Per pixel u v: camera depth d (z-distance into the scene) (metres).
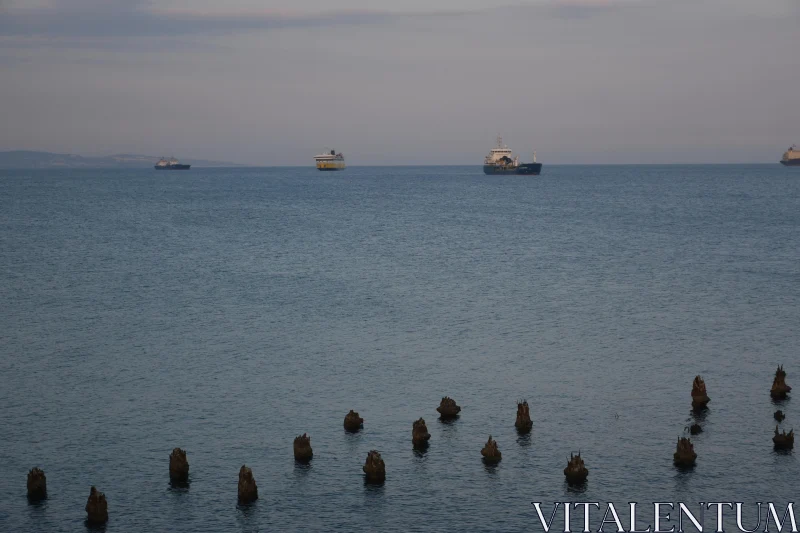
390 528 38.38
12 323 75.81
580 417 51.09
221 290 91.94
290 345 67.62
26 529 38.19
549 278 100.12
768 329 72.44
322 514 39.53
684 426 49.56
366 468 42.88
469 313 79.50
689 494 41.44
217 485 42.31
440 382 57.94
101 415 51.78
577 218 184.50
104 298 87.25
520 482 42.62
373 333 71.69
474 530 38.22
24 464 44.69
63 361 63.41
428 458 45.34
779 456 45.31
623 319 76.69
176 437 48.25
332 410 52.50
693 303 83.81
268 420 50.81
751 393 55.28
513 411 52.16
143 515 39.44
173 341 69.19
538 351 65.75
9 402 54.16
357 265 111.50
